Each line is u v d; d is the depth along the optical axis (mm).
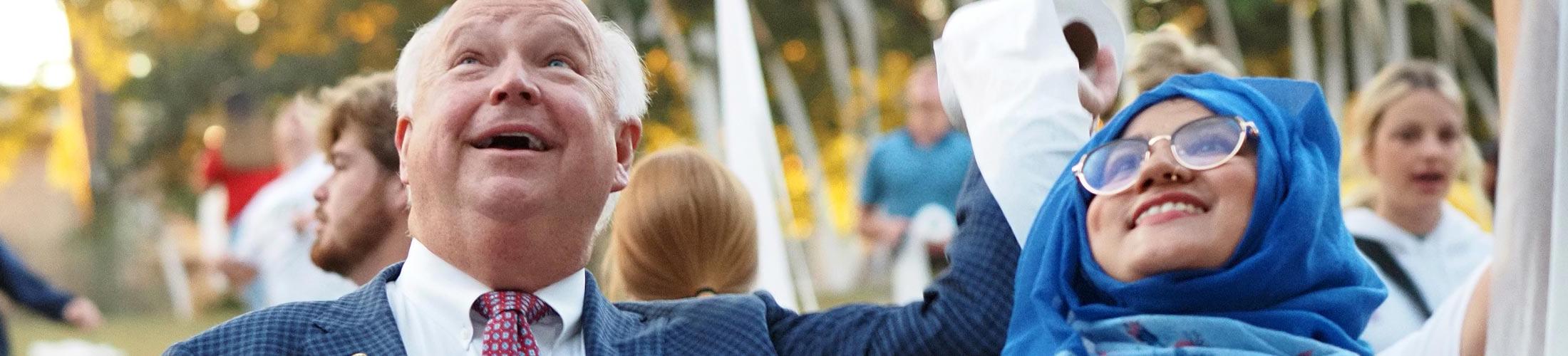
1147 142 2260
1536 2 2039
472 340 2326
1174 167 2215
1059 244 2340
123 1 19000
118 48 19016
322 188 3389
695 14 11891
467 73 2324
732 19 3879
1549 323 1964
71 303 6094
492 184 2268
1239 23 12375
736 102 3828
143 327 13078
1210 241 2191
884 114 13500
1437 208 3748
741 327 2465
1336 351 2178
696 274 3018
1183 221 2205
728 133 3826
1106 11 2760
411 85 2422
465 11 2371
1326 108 2322
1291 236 2180
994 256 2459
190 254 17594
